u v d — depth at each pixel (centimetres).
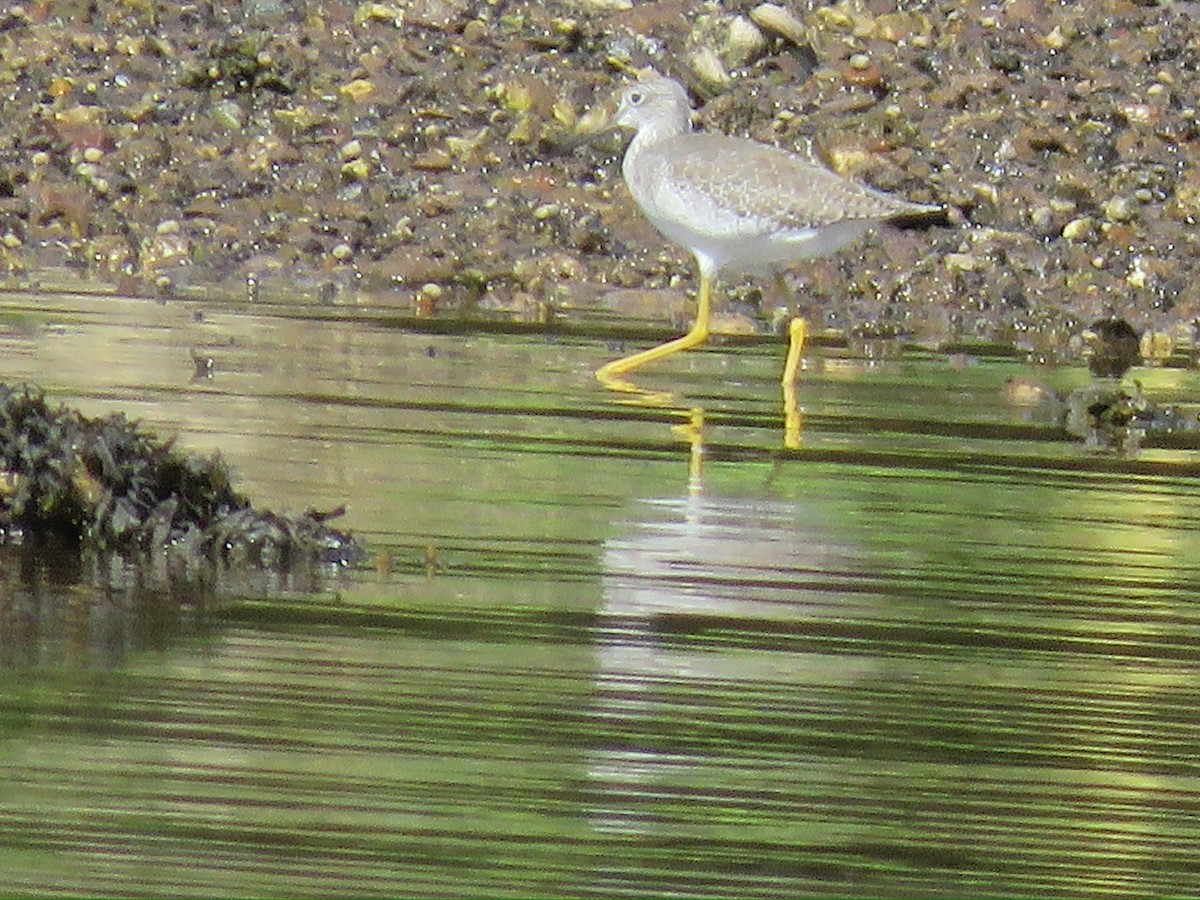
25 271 1853
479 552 1145
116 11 2203
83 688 942
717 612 1066
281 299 1809
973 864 812
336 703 934
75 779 852
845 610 1077
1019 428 1476
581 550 1155
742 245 1639
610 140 2061
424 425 1395
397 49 2166
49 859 787
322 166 2022
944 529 1219
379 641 1011
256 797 842
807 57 2178
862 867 809
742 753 901
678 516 1222
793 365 1590
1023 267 1931
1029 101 2125
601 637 1026
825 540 1190
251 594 1077
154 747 882
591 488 1271
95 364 1506
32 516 1162
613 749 899
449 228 1958
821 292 1895
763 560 1150
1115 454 1411
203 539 1147
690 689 966
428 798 848
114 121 2058
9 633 1009
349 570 1118
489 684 961
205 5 2223
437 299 1841
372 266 1903
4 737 887
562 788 862
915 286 1902
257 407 1412
